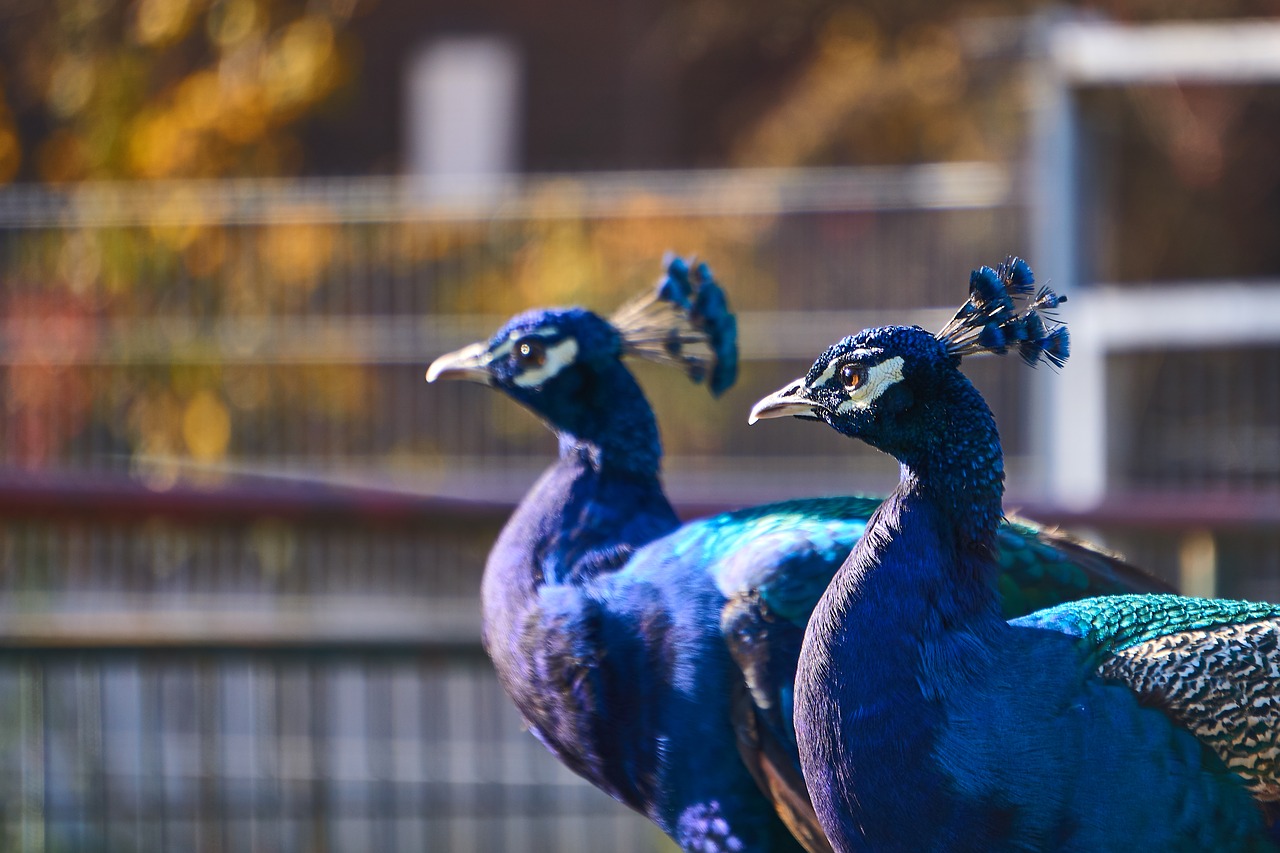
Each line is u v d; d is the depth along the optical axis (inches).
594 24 1034.7
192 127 732.7
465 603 478.3
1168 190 801.6
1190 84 737.6
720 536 197.0
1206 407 468.1
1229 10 761.6
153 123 740.7
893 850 155.3
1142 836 153.9
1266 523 285.7
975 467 156.3
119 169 737.0
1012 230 523.8
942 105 873.5
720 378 224.4
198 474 533.0
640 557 200.7
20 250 576.1
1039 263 495.5
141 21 752.3
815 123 895.7
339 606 473.4
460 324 562.3
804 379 163.8
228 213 570.9
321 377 562.6
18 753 289.4
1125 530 288.7
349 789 346.0
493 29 1023.6
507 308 563.8
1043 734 153.2
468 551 478.9
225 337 562.6
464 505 291.4
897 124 885.8
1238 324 455.8
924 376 156.3
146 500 283.1
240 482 306.7
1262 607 164.6
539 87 1032.8
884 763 153.0
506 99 1026.7
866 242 539.2
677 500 286.5
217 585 460.1
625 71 1035.9
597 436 211.5
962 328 159.8
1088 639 160.1
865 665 154.2
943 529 157.2
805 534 189.6
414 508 290.5
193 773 343.3
